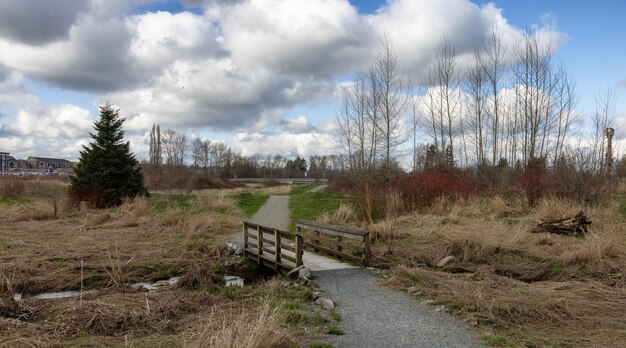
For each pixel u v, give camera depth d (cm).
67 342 547
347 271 942
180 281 901
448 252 1023
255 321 559
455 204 1623
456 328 599
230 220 1761
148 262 1094
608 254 962
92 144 2383
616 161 1859
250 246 1209
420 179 1803
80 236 1416
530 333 585
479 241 1042
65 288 912
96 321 611
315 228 1191
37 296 858
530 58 2589
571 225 1212
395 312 671
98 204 2294
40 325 601
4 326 589
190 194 3077
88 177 2306
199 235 1438
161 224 1631
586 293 759
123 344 541
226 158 8056
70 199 2247
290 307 696
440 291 766
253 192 3778
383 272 922
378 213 1531
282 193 3641
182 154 7906
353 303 721
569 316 647
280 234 1012
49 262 1067
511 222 1388
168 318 647
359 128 3659
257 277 1028
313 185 5459
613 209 1439
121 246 1265
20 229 1562
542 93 2567
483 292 746
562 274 890
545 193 1614
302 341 548
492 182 2533
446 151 3034
